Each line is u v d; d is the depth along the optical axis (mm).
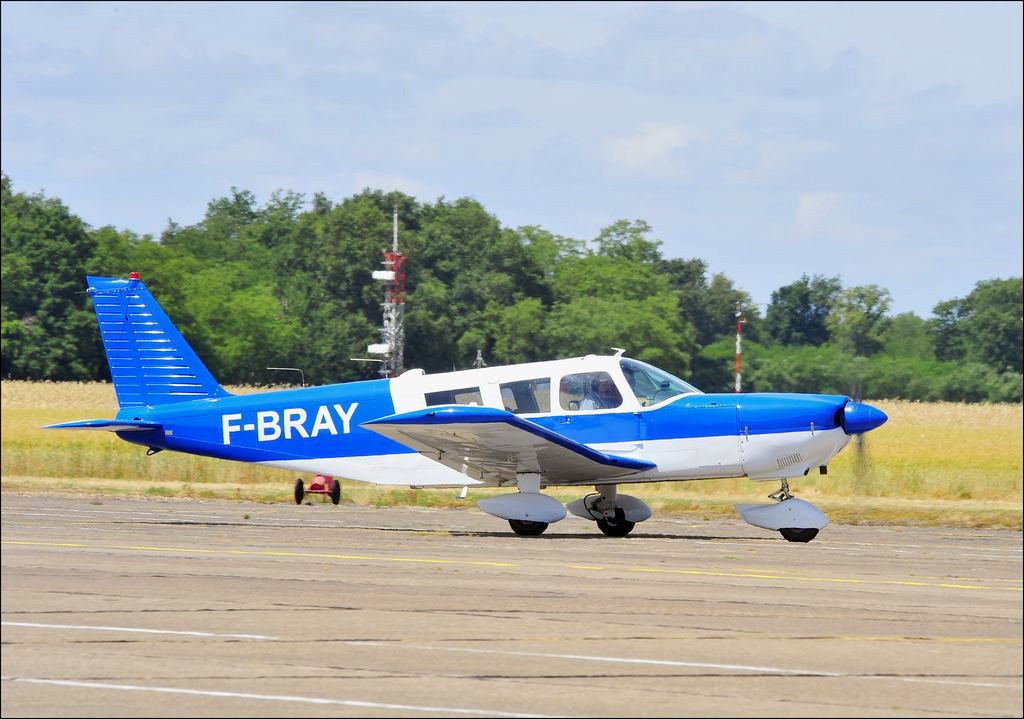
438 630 30453
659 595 35906
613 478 55969
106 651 28062
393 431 52531
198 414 62094
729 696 24719
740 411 54844
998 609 34438
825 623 31906
